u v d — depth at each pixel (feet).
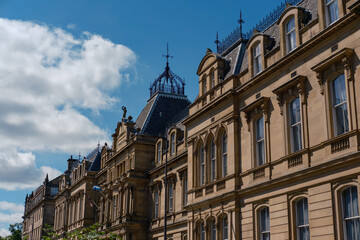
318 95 96.78
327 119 93.04
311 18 104.94
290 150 104.12
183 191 168.86
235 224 117.19
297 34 105.70
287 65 107.65
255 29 124.98
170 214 174.81
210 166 136.26
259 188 110.22
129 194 200.13
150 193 198.90
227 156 126.41
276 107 110.22
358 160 83.76
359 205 82.69
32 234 397.60
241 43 140.26
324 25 97.25
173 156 182.09
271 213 105.91
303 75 101.50
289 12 109.81
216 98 132.16
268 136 111.45
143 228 195.83
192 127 147.43
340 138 88.79
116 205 212.43
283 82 108.68
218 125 132.26
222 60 139.95
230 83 130.11
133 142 203.82
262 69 118.21
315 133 96.43
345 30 91.30
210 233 130.52
